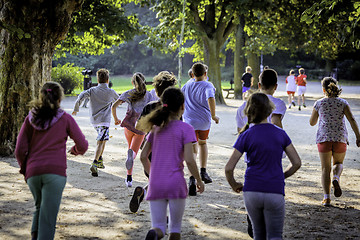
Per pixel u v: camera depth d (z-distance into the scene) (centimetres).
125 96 713
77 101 805
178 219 397
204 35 2380
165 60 6862
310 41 3034
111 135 1346
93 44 2492
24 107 1005
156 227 389
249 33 2902
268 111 402
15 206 629
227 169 398
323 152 651
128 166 723
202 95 725
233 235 524
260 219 393
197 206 644
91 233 525
